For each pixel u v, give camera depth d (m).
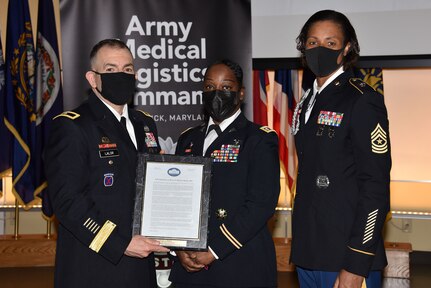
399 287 5.05
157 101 4.75
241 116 2.77
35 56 5.33
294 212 2.62
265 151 2.67
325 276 2.50
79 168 2.52
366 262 2.35
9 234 5.83
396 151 5.87
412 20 5.08
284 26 5.21
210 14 4.75
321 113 2.50
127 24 4.71
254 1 5.23
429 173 5.84
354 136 2.40
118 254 2.49
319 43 2.51
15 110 5.23
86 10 4.67
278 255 5.43
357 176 2.41
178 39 4.75
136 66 4.74
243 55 4.73
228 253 2.60
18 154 5.29
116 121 2.65
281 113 5.32
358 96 2.42
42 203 5.25
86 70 4.64
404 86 5.85
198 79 4.76
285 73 5.34
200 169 2.57
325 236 2.46
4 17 5.75
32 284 4.95
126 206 2.58
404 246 5.38
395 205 5.86
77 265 2.56
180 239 2.54
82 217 2.48
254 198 2.62
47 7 5.23
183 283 2.74
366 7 5.12
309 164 2.53
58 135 2.55
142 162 2.56
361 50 5.13
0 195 5.59
